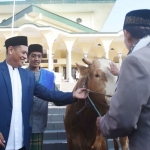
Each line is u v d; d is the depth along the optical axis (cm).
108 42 2456
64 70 3030
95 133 391
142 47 205
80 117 392
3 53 2944
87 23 3241
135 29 215
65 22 2789
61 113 909
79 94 349
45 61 2784
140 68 187
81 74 373
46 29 2266
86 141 400
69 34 2405
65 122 440
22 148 318
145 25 212
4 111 304
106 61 349
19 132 312
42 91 353
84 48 2673
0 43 2588
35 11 2597
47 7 3052
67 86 1862
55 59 2991
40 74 450
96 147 404
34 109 440
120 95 188
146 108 188
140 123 191
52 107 950
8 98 307
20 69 338
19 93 319
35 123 438
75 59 3042
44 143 654
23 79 329
